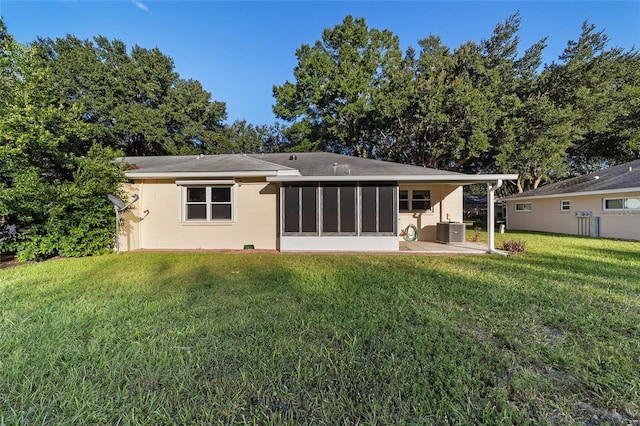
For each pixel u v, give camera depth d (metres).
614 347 2.62
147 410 1.82
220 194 9.19
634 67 18.25
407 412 1.80
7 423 1.71
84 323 3.10
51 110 6.73
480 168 19.91
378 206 8.30
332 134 20.72
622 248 8.73
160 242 9.20
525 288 4.44
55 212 6.64
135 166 9.20
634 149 17.69
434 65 17.98
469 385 2.06
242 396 1.94
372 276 5.26
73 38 20.59
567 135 15.42
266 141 33.69
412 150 18.75
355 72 19.61
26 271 5.70
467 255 7.65
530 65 19.73
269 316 3.32
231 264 6.45
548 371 2.27
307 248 8.37
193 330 2.90
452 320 3.21
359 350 2.53
